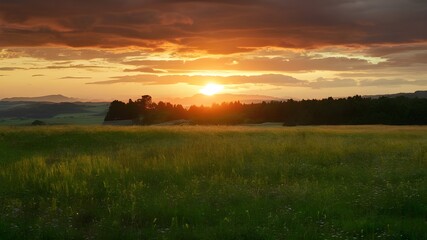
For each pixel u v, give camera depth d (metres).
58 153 23.89
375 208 9.95
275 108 112.50
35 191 11.88
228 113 113.75
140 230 8.48
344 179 13.80
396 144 24.73
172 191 11.65
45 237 7.98
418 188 11.52
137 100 124.88
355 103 99.19
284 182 13.17
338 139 27.89
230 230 8.20
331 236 7.93
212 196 10.94
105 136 31.81
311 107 104.25
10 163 18.36
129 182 12.56
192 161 16.22
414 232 8.09
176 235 8.06
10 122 160.62
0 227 8.24
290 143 22.94
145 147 23.98
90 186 12.16
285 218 9.11
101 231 8.38
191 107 117.81
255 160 17.44
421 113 91.56
